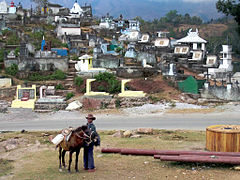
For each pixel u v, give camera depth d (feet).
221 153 54.13
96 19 372.38
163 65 165.48
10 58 170.40
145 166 53.67
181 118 111.04
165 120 108.88
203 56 199.31
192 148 65.16
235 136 59.06
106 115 121.49
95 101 134.62
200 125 98.48
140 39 247.09
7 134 91.56
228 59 185.98
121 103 133.59
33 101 135.64
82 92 147.64
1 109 132.36
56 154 65.62
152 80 154.20
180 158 52.29
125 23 346.54
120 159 58.90
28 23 283.59
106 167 54.24
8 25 257.96
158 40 224.94
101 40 236.43
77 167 52.54
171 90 147.43
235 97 136.98
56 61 170.30
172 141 73.51
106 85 149.28
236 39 331.77
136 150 59.21
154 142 72.59
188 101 135.23
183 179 46.75
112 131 91.30
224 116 111.55
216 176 47.62
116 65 176.04
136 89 147.54
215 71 176.45
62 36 237.25
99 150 66.49
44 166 56.95
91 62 169.17
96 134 51.80
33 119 121.29
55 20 298.15
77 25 252.42
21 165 58.39
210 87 140.77
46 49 183.93
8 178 50.60
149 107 128.57
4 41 209.97
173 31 593.01
